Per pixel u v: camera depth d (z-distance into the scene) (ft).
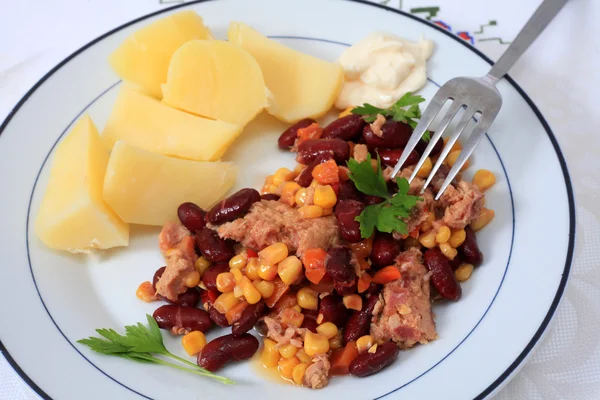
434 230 1.11
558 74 1.33
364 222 1.06
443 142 1.19
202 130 1.23
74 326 1.07
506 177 1.16
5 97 1.35
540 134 1.18
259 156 1.28
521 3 1.42
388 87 1.29
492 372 0.99
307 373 1.03
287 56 1.30
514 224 1.12
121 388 1.01
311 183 1.16
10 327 1.05
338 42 1.34
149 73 1.27
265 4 1.36
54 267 1.14
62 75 1.28
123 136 1.23
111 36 1.32
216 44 1.24
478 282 1.09
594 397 1.03
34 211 1.18
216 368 1.04
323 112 1.30
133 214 1.17
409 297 1.05
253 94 1.26
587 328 1.09
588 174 1.23
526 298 1.04
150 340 1.05
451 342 1.03
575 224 1.09
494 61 1.36
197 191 1.21
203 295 1.13
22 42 1.42
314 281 1.07
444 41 1.31
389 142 1.17
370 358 1.01
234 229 1.11
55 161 1.20
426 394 0.99
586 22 1.36
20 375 1.01
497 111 1.16
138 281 1.15
